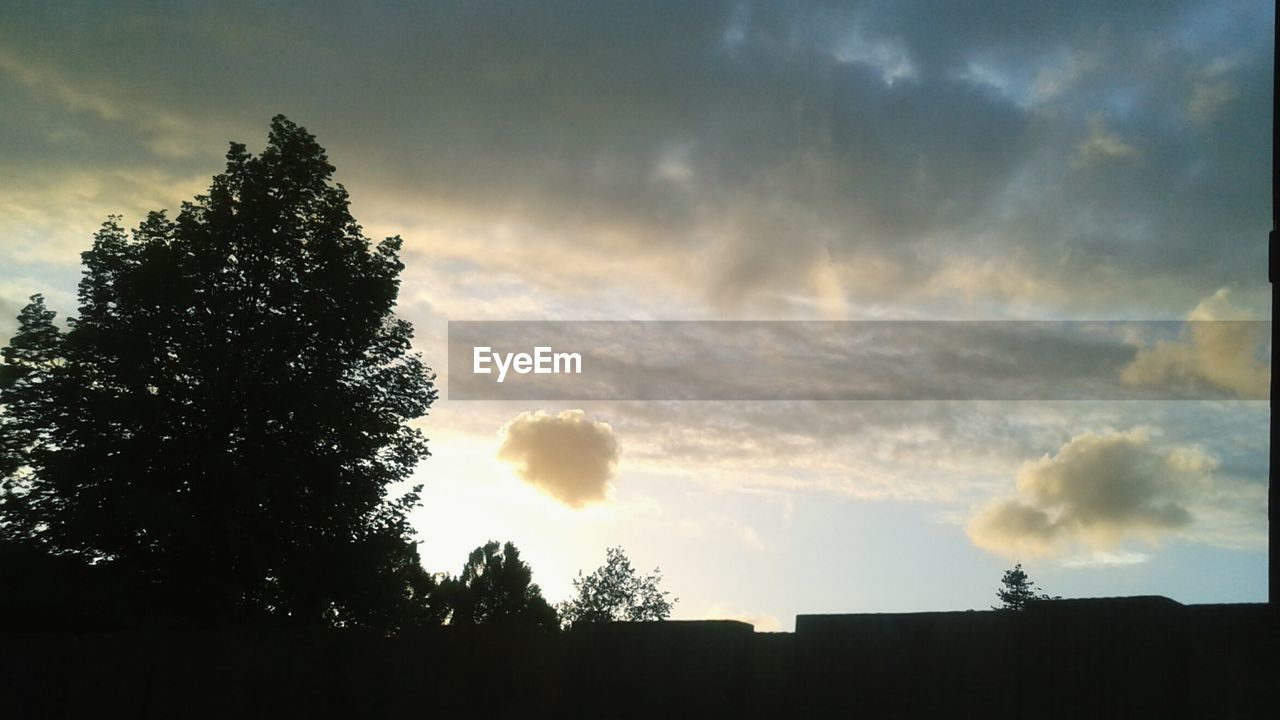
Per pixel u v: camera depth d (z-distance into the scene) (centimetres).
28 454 1727
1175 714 391
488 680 626
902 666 476
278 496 1752
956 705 454
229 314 1875
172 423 1786
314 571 1812
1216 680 385
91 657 773
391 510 1958
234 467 1697
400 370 2067
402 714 651
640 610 4197
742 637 541
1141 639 405
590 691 584
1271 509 689
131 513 1591
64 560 1592
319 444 1886
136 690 751
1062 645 427
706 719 540
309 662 698
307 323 1912
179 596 1697
